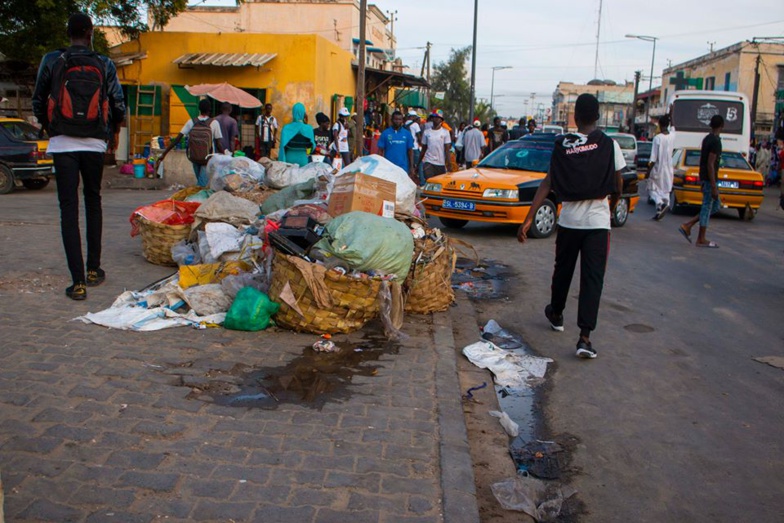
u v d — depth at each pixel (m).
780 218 16.44
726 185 15.15
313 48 21.38
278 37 21.41
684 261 9.78
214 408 3.86
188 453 3.34
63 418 3.59
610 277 8.52
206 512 2.87
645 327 6.47
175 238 6.87
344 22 35.06
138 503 2.90
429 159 14.37
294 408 3.94
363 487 3.15
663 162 14.32
